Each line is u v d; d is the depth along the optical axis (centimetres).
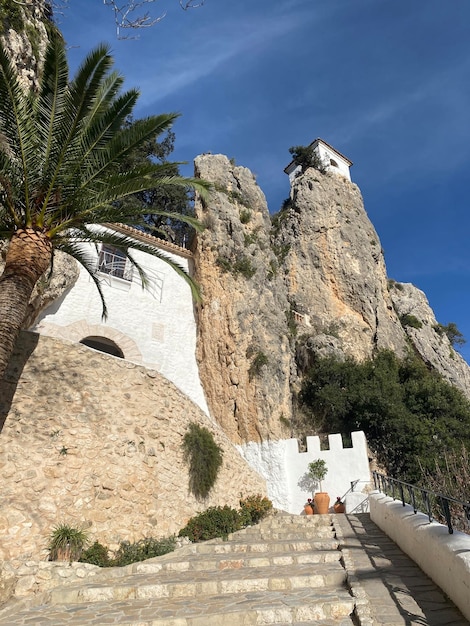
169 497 974
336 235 3009
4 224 796
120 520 858
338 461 1622
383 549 782
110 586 658
